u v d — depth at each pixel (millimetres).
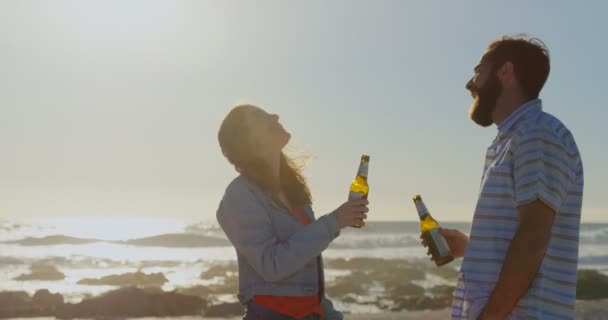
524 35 3729
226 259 45750
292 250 3596
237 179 3877
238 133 3861
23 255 45281
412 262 39375
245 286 3814
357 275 31109
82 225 110562
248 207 3756
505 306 3344
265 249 3668
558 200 3359
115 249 56094
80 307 18578
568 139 3492
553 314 3479
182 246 61719
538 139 3396
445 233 4367
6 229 87062
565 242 3527
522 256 3305
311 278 3824
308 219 4074
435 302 20859
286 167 4082
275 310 3727
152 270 36812
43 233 78438
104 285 29156
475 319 3486
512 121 3559
